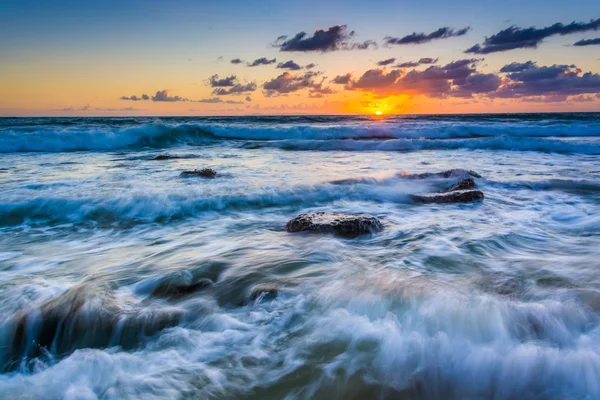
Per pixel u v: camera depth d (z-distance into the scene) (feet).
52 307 12.92
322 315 12.45
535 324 11.44
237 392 9.55
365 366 10.34
